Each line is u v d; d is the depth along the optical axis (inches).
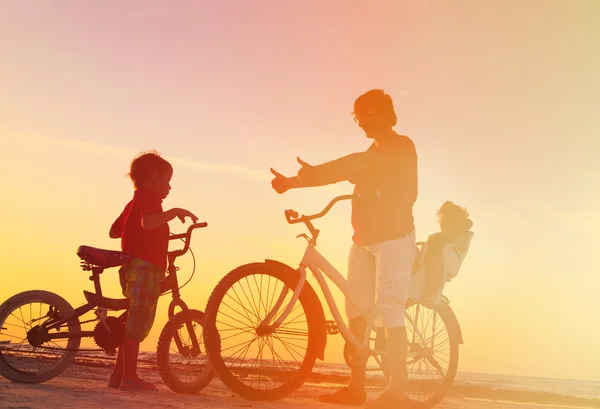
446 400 222.4
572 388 457.1
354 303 157.6
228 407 134.6
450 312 183.6
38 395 131.5
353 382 160.9
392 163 155.3
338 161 150.7
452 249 175.9
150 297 161.8
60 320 161.9
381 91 158.7
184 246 171.3
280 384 150.2
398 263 152.0
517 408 210.2
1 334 158.6
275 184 151.7
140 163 166.6
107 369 239.9
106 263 159.2
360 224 157.6
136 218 163.9
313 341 152.2
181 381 163.5
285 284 150.4
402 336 150.3
